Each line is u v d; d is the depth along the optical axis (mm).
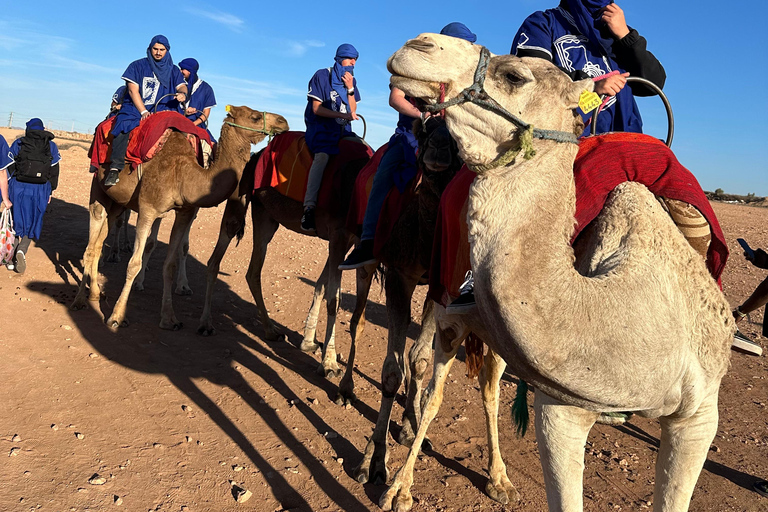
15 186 8711
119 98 9023
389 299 5023
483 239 2594
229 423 5383
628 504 4633
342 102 7023
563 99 2715
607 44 4031
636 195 2939
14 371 5707
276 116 7660
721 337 2891
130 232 12945
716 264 3082
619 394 2607
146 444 4848
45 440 4676
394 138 5375
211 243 13031
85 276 7746
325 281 7582
